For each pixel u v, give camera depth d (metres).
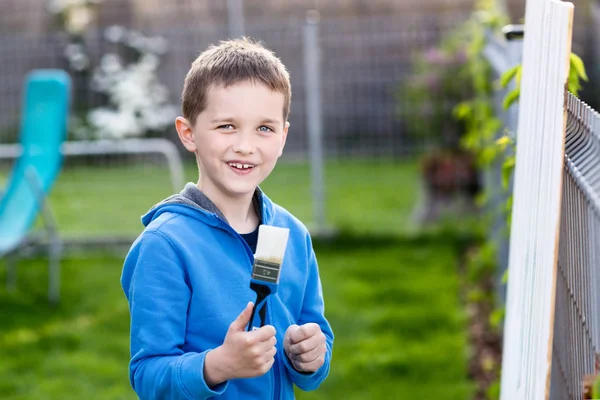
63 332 5.32
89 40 8.80
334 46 8.62
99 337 5.25
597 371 1.39
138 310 1.85
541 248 1.67
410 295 5.84
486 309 5.54
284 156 9.68
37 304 5.91
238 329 1.70
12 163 9.77
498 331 5.01
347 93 8.05
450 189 7.44
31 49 8.04
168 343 1.83
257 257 1.71
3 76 7.95
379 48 7.93
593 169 1.45
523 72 2.21
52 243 5.97
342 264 6.66
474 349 4.90
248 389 1.95
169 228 1.91
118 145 6.72
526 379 1.83
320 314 2.16
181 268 1.88
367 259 6.77
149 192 8.34
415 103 7.58
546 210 1.62
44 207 5.80
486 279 5.97
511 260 2.22
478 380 4.46
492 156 4.49
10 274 6.22
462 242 7.08
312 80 7.25
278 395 2.00
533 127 1.96
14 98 7.95
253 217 2.06
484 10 5.62
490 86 5.02
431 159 7.50
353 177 8.65
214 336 1.90
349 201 8.73
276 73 1.94
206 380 1.74
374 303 5.73
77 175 8.23
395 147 7.80
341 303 5.73
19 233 5.67
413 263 6.62
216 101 1.90
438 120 7.53
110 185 8.30
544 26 1.86
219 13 10.50
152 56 9.28
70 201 8.15
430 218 7.51
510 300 2.20
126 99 8.81
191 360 1.75
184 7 10.52
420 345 4.95
